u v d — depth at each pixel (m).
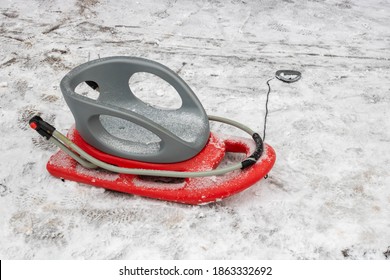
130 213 1.57
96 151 1.59
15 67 2.46
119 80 1.68
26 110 2.11
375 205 1.63
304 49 2.76
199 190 1.53
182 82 1.63
